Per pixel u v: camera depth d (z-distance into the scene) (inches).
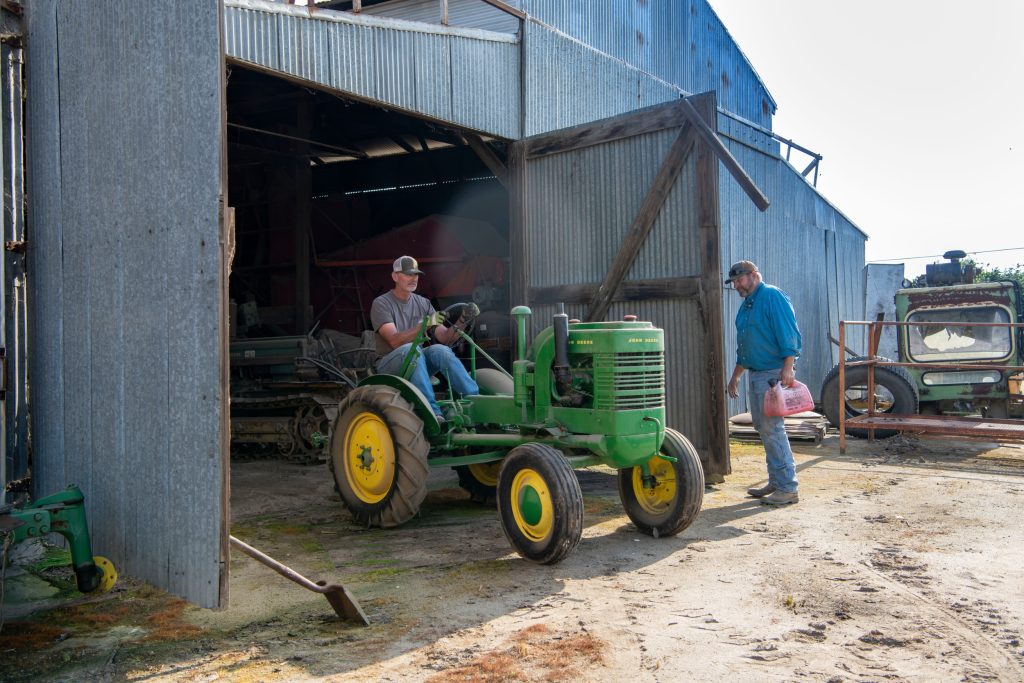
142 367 133.6
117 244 139.9
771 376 223.0
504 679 109.0
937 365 321.4
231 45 224.2
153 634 126.4
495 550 178.1
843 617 132.3
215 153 119.0
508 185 326.6
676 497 181.2
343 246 515.2
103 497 144.2
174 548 126.3
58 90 156.8
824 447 334.0
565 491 158.2
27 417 168.1
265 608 139.3
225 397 118.2
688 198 256.4
